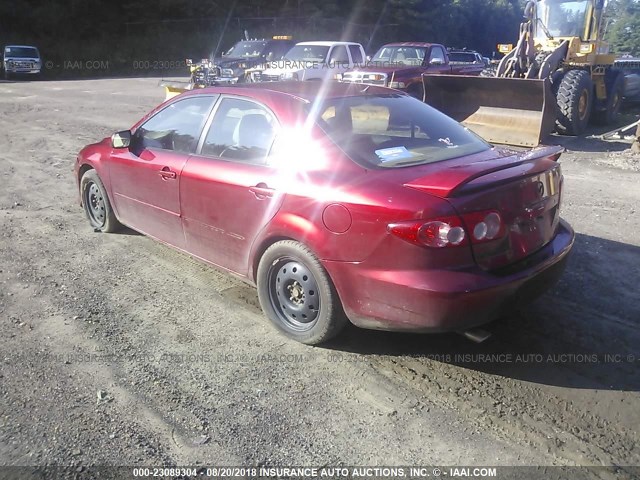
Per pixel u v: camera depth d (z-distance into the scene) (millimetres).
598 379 3404
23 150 10477
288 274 3783
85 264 5191
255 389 3367
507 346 3768
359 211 3270
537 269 3400
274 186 3721
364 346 3801
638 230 5879
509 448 2873
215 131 4363
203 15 44625
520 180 3369
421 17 49469
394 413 3146
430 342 3836
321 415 3139
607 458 2793
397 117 4074
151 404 3230
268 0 46844
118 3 42438
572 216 6352
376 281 3260
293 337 3857
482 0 53781
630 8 43156
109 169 5398
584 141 10961
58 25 39281
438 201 3105
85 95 20688
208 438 2965
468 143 4027
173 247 4906
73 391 3344
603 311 4195
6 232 6047
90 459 2807
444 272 3123
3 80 29562
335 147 3641
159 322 4145
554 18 12469
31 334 3980
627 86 14484
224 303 4430
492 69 13094
